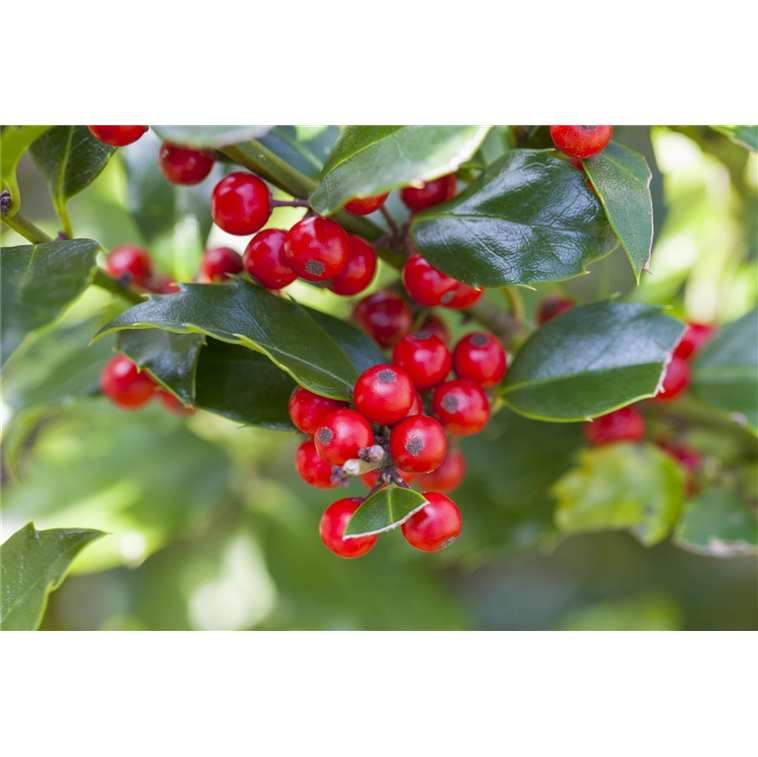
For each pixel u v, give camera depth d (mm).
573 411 436
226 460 556
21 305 397
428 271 430
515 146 437
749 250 522
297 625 553
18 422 494
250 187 423
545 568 702
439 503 412
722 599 629
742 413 480
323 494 600
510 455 516
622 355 438
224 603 579
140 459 544
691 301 528
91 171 438
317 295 531
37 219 700
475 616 655
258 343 414
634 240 413
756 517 486
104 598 636
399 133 404
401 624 556
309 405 417
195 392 431
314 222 417
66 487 535
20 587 427
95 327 504
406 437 410
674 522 488
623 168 418
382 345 450
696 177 521
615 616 622
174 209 472
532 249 420
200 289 418
